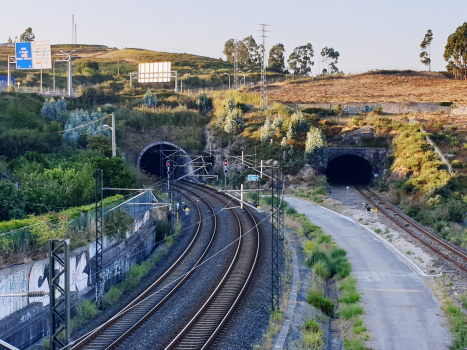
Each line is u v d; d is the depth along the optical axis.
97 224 27.66
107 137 61.00
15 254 23.27
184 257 37.44
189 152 78.56
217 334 22.45
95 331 22.69
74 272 26.44
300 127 74.81
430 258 32.88
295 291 29.22
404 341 21.62
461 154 57.09
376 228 43.69
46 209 34.62
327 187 66.38
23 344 21.55
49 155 53.09
